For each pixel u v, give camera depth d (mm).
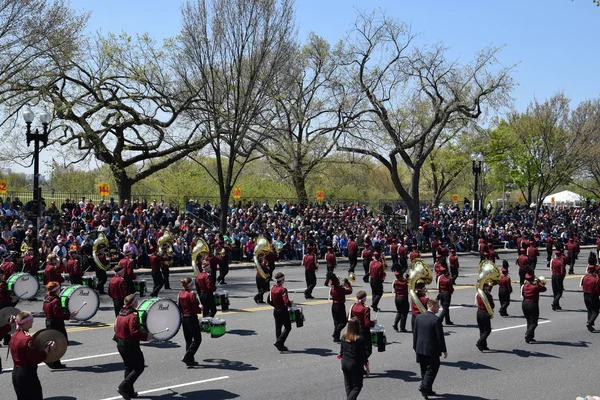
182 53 34281
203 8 32062
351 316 12281
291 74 44719
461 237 44312
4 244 24891
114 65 34469
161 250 22250
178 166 54281
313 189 60062
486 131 58219
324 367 12836
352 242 29547
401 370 12797
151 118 35312
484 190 74375
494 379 12367
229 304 20391
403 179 83250
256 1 31969
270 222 37000
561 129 56469
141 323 11734
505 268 19531
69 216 31594
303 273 29641
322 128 44094
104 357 13211
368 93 41719
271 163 47406
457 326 17781
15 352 9211
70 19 28625
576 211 65812
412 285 13820
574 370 13211
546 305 22328
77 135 34562
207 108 33344
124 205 33688
